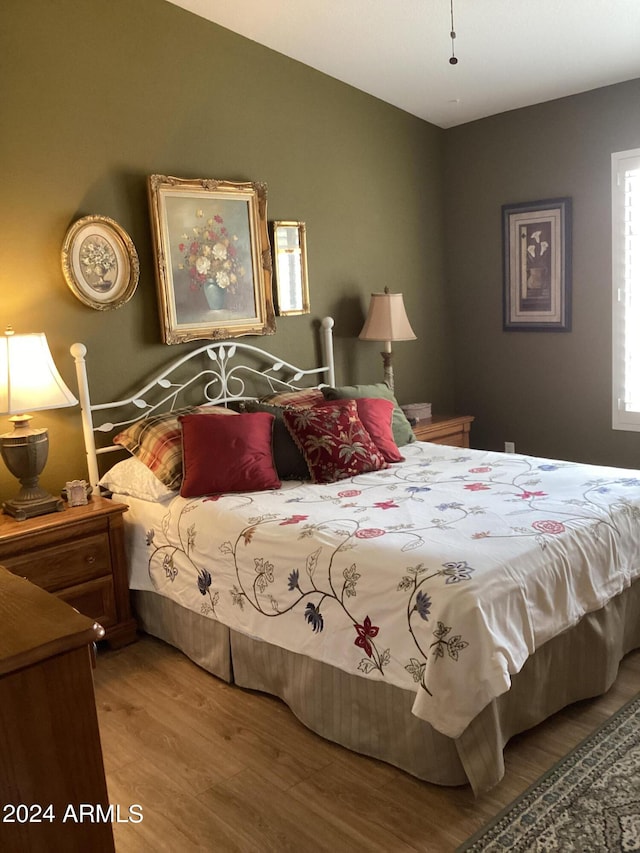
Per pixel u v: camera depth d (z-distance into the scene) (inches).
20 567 112.1
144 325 142.3
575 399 183.3
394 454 141.3
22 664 36.4
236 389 157.8
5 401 111.0
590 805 78.7
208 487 122.6
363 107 178.2
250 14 143.8
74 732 39.4
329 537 98.3
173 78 142.7
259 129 157.8
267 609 101.8
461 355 207.5
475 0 133.2
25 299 126.3
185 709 104.8
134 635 127.3
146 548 124.6
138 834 79.4
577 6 134.1
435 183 199.5
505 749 90.4
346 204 177.3
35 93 125.0
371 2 135.9
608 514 102.4
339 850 75.5
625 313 170.1
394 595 85.7
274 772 89.2
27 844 38.1
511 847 73.5
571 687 97.4
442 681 78.9
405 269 194.1
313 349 174.1
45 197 127.4
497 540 92.4
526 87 169.6
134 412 141.9
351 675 91.1
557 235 178.7
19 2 122.0
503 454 142.1
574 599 93.1
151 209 138.5
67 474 133.4
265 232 157.4
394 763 88.0
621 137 164.9
